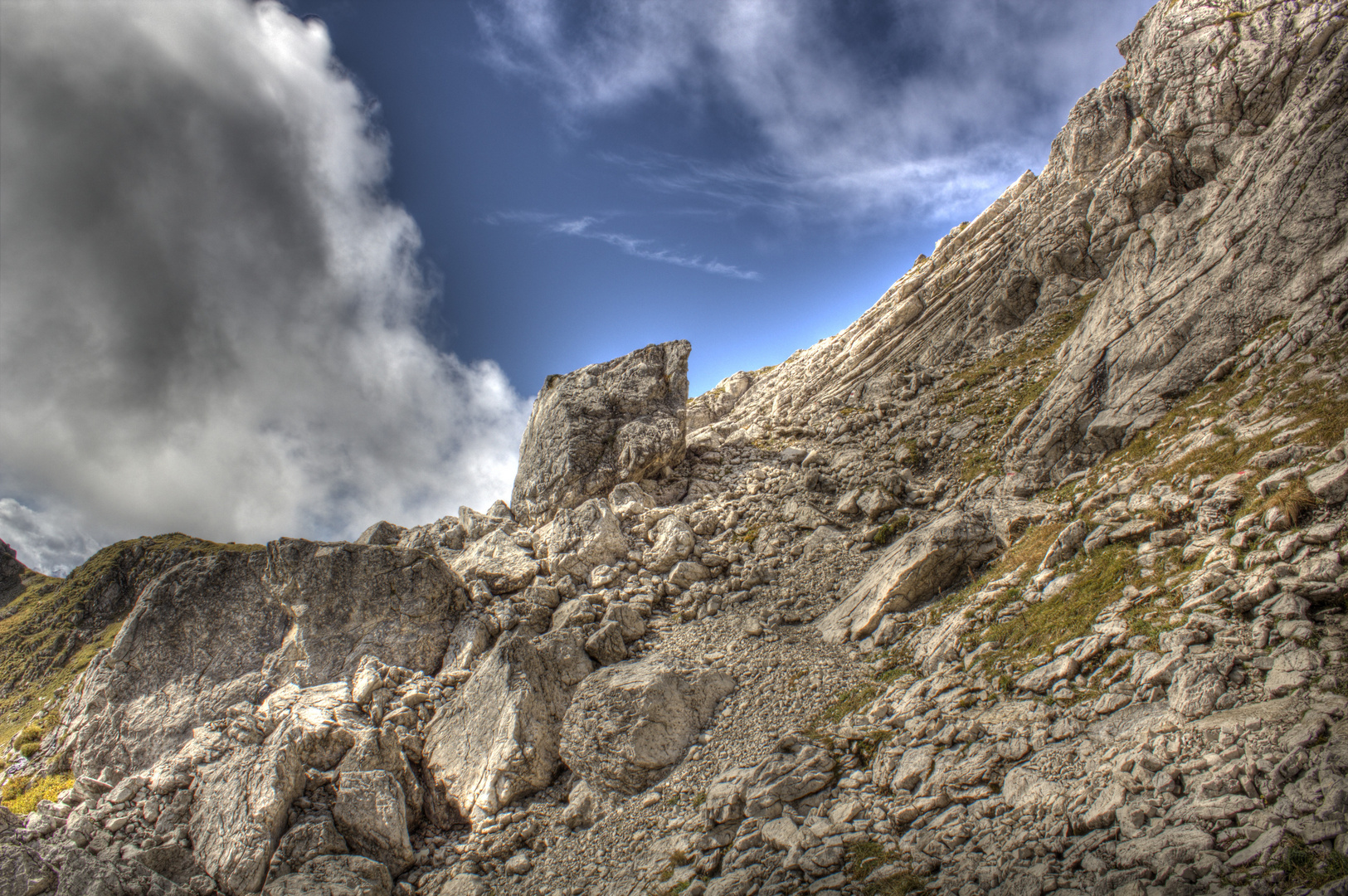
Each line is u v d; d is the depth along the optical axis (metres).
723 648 20.55
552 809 16.77
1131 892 8.27
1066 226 32.62
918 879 10.37
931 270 40.44
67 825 15.88
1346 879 6.93
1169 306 21.05
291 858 15.17
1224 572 12.56
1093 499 17.83
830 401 38.22
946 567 19.86
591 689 18.77
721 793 14.50
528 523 32.12
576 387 33.97
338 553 23.89
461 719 19.11
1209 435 16.58
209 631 22.91
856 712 16.03
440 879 15.52
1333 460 12.73
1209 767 9.45
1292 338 16.66
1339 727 8.78
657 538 27.23
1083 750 11.23
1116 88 32.06
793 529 26.72
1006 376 30.44
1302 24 24.02
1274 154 20.27
